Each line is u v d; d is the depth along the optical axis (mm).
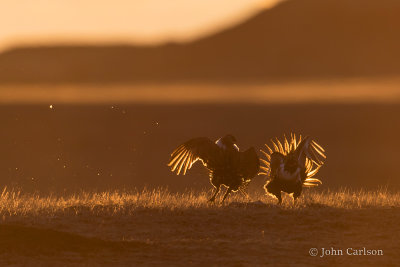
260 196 63969
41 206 53594
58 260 37938
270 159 55031
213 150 54031
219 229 46562
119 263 37719
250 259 39062
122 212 50531
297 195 54594
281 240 43906
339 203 56031
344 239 44188
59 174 153500
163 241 42969
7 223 46844
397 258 39844
